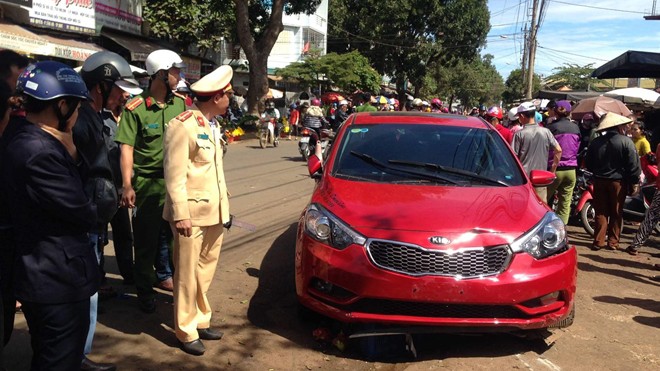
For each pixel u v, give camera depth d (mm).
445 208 4031
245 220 7703
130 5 17875
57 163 2391
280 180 11617
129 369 3506
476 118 5719
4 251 2615
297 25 36750
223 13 22469
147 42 18438
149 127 4203
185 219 3539
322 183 4695
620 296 5473
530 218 4016
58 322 2473
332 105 22125
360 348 3881
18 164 2355
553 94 21484
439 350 3996
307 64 32344
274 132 20734
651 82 43438
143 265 4352
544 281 3738
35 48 12000
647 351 4164
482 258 3676
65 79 2451
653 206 7023
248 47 22922
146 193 4266
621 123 7078
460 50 42281
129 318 4301
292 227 7359
